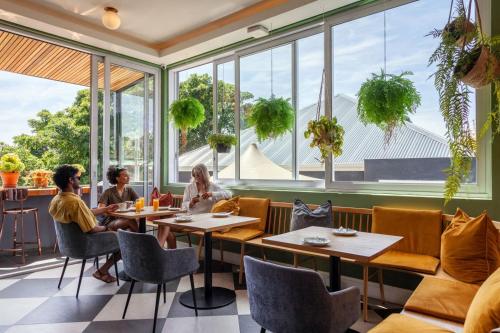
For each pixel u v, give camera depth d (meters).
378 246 2.12
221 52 4.75
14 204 4.77
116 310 2.84
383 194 3.24
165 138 5.61
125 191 4.14
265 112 3.85
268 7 3.88
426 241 2.79
